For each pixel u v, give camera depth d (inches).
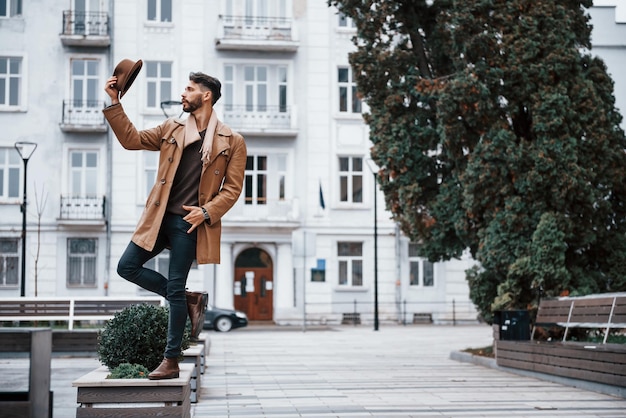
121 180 1379.2
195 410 358.0
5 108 1363.2
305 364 621.6
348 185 1460.4
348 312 1444.4
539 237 591.5
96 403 243.3
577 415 343.9
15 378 175.8
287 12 1451.8
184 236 238.8
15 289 1350.9
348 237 1448.1
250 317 1433.3
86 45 1385.3
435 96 641.6
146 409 243.1
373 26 680.4
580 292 593.3
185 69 1419.8
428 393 426.6
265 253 1445.6
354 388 452.1
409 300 1465.3
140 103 1400.1
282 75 1450.5
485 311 655.1
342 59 1462.8
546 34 621.0
